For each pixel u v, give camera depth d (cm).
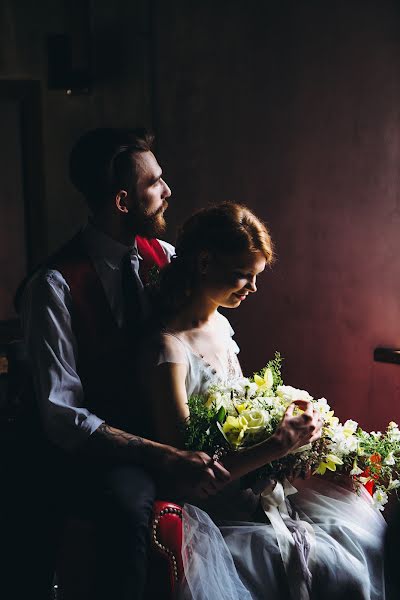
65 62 410
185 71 383
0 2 411
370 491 255
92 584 208
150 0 390
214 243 228
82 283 236
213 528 218
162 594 208
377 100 328
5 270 435
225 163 375
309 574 216
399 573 238
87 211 431
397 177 328
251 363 381
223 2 364
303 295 360
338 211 345
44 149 427
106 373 236
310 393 365
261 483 223
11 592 238
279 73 352
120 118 411
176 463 213
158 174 246
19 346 324
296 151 352
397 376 338
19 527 237
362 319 345
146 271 262
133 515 204
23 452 242
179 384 225
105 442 220
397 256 332
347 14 330
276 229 363
